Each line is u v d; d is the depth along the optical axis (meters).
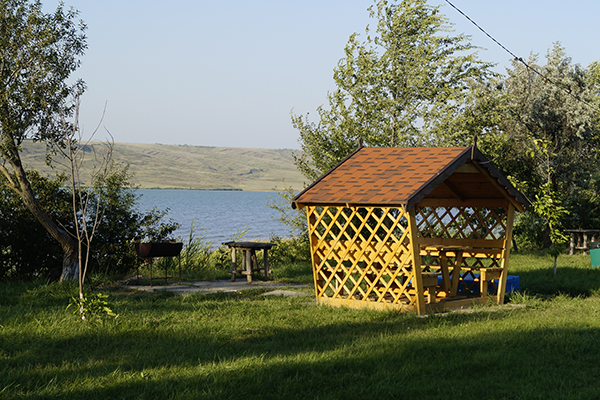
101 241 15.18
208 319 8.69
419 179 9.50
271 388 5.25
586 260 18.98
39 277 14.44
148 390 5.07
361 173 10.40
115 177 15.55
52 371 5.72
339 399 5.00
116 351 6.64
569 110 21.08
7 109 12.21
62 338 7.23
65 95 12.52
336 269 10.39
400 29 18.73
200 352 6.55
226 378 5.41
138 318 8.57
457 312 9.69
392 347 6.79
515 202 10.98
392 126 18.94
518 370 5.93
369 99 19.14
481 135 19.12
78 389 5.14
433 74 18.84
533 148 21.56
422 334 7.63
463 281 11.72
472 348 6.83
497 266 11.48
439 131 18.25
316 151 18.98
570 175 22.25
